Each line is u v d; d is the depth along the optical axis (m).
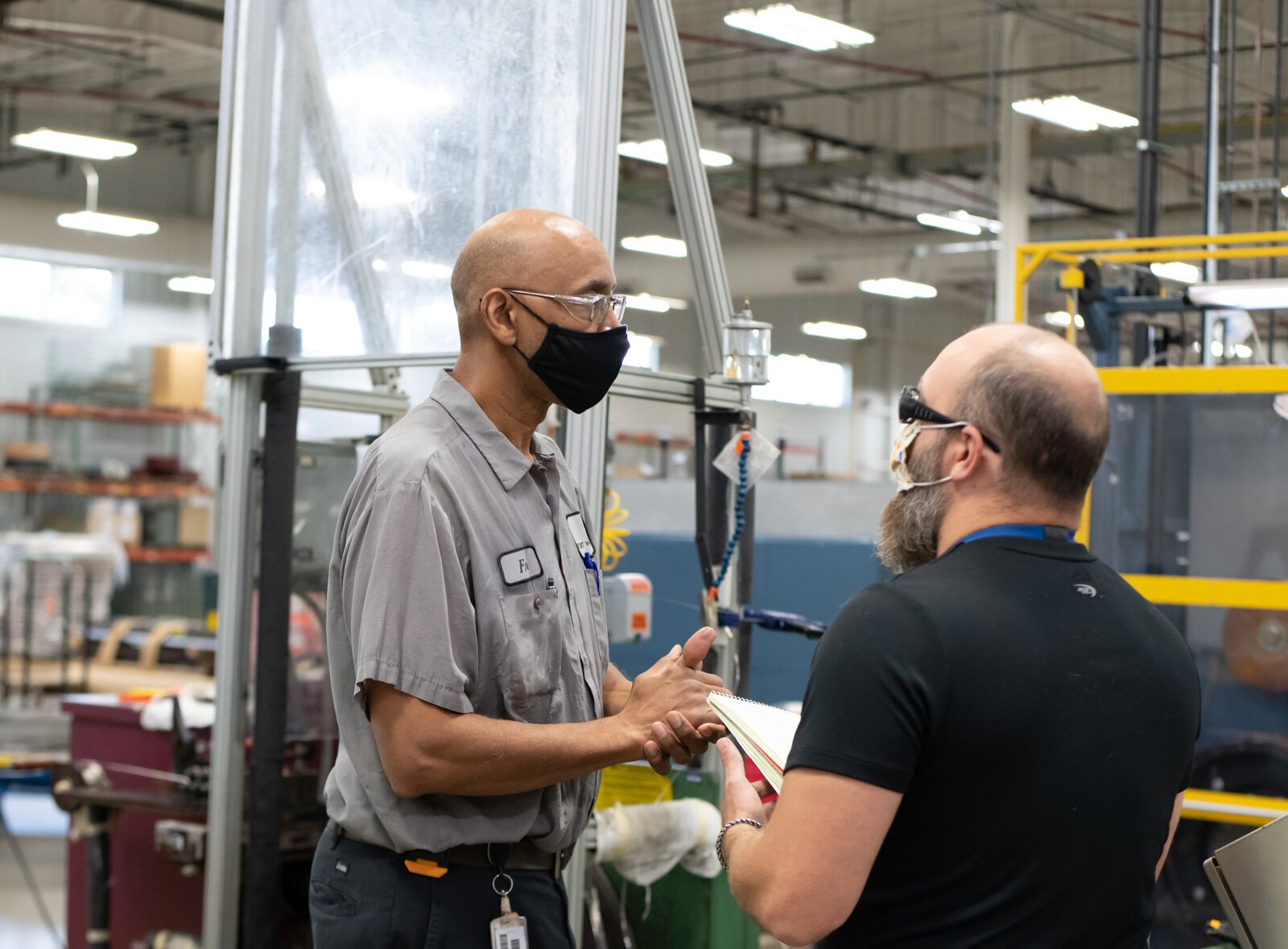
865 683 1.07
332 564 1.65
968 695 1.07
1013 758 1.08
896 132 12.12
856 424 14.75
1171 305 4.03
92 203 12.28
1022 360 1.17
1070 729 1.09
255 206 2.55
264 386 2.55
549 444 1.78
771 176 12.51
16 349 12.41
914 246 13.67
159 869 3.16
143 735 3.21
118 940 3.22
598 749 1.52
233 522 2.56
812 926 1.07
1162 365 4.62
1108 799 1.10
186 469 12.41
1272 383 3.07
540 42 2.19
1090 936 1.11
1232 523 3.12
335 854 1.66
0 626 8.67
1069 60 10.37
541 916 1.66
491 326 1.60
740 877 1.14
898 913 1.11
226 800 2.56
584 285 1.59
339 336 2.44
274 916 2.53
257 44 2.56
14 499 11.76
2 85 11.47
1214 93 5.02
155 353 12.32
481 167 2.25
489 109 2.25
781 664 5.20
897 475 1.25
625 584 2.62
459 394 1.63
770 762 1.27
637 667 3.85
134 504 11.98
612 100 2.14
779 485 6.70
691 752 1.56
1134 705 1.13
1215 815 3.06
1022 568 1.14
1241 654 3.08
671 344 15.03
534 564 1.61
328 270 2.46
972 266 13.43
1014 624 1.11
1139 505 3.22
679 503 6.19
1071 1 9.13
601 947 2.68
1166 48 8.67
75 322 12.77
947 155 11.69
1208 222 5.05
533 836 1.64
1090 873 1.10
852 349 14.78
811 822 1.07
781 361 14.57
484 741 1.48
